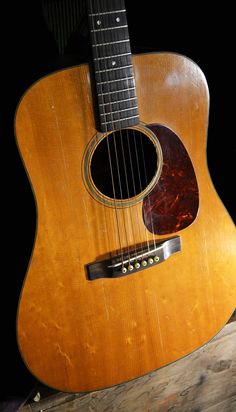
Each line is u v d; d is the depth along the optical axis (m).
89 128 0.73
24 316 0.74
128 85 0.73
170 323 0.83
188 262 0.83
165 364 0.84
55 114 0.70
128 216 0.78
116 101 0.73
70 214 0.74
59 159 0.72
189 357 0.89
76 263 0.75
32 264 0.73
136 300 0.80
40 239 0.73
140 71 0.74
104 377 0.80
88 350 0.79
